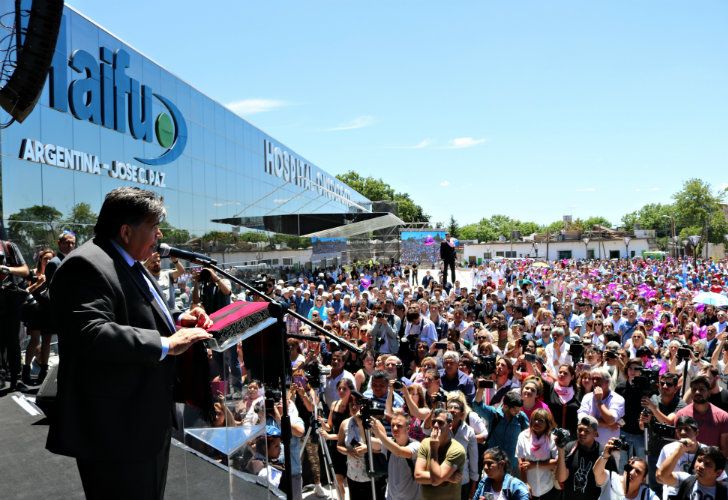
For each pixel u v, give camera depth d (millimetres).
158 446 2023
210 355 2449
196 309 2396
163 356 1883
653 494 5578
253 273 26312
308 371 6770
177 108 18797
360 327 11375
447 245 27156
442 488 5508
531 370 7973
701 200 93625
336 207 51250
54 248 12031
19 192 11039
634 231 95000
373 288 21547
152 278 2248
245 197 26969
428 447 5543
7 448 4039
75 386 1924
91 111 13562
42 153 11711
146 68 16516
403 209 110000
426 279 31875
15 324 5684
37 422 4605
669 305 17484
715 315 14484
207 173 21781
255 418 3201
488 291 21125
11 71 4047
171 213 18234
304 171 40250
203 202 21250
